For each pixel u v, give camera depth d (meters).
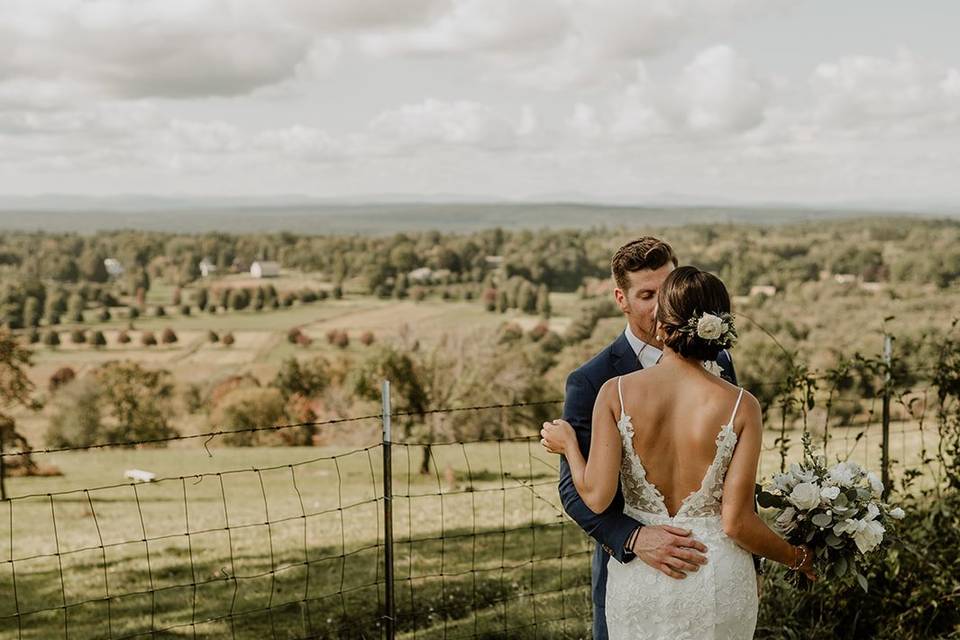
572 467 3.09
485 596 8.60
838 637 4.99
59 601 10.95
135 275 104.56
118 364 53.50
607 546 3.09
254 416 47.34
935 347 5.71
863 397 5.58
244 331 82.00
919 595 4.80
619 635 3.12
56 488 27.92
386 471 4.36
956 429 5.63
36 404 37.00
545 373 46.41
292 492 24.91
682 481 2.97
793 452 9.16
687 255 61.66
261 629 8.43
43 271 100.62
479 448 29.89
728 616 2.97
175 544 15.28
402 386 30.95
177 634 8.55
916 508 5.53
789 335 35.62
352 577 10.69
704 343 2.89
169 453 35.84
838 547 3.16
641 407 2.98
